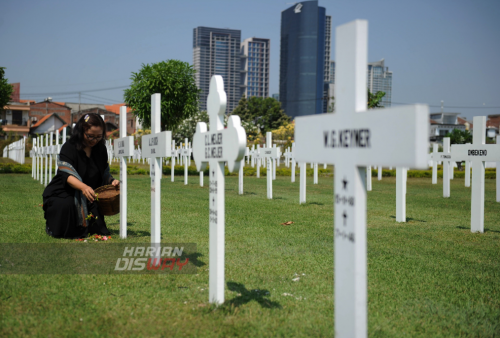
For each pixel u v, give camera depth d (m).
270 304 3.60
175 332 2.99
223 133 3.36
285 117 74.69
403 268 4.93
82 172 6.10
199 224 7.27
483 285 4.36
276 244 5.96
